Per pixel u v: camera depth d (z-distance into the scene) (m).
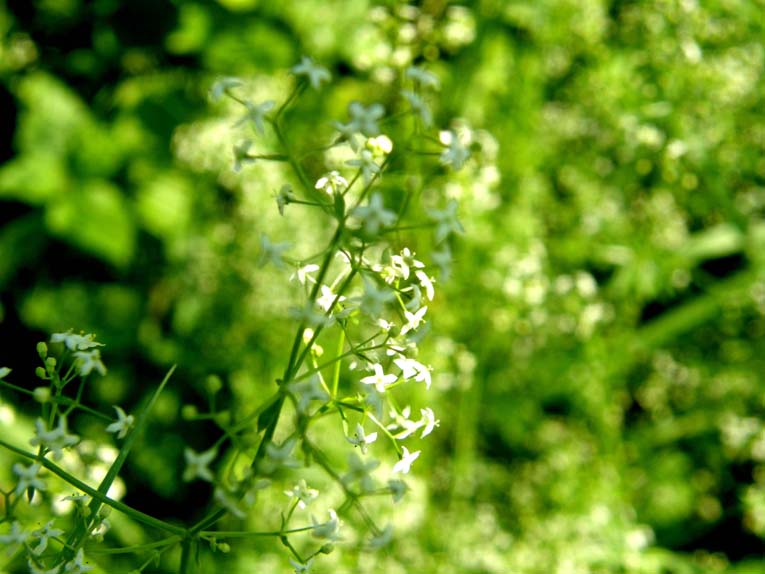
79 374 0.18
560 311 0.37
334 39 0.39
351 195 0.31
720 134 0.37
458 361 0.33
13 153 0.44
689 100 0.37
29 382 0.40
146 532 0.33
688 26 0.37
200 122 0.41
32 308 0.41
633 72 0.37
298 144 0.38
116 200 0.41
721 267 0.46
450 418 0.35
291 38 0.41
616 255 0.37
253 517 0.30
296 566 0.17
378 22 0.33
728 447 0.41
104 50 0.44
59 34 0.45
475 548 0.33
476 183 0.32
